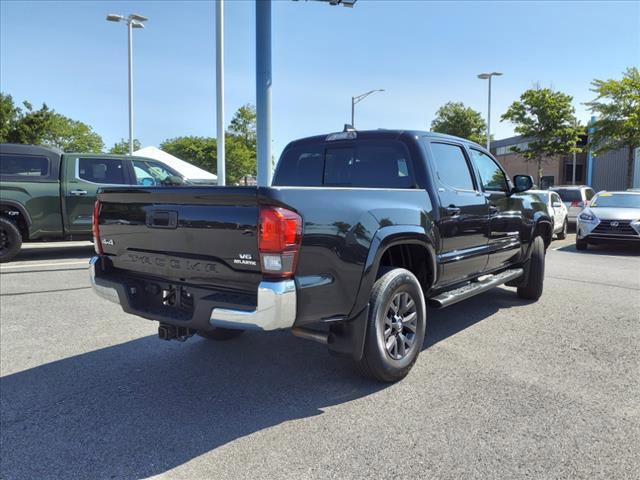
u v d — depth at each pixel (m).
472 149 5.40
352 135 4.98
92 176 10.52
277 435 3.15
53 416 3.44
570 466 2.77
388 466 2.79
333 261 3.29
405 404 3.56
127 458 2.91
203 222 3.30
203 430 3.23
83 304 6.50
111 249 4.02
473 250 5.05
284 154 5.54
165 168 11.50
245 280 3.18
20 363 4.44
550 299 6.81
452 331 5.29
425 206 4.27
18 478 2.73
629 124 26.52
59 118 64.38
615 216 12.16
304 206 3.14
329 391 3.80
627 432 3.13
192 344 4.94
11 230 9.70
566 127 31.11
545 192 15.30
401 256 4.38
